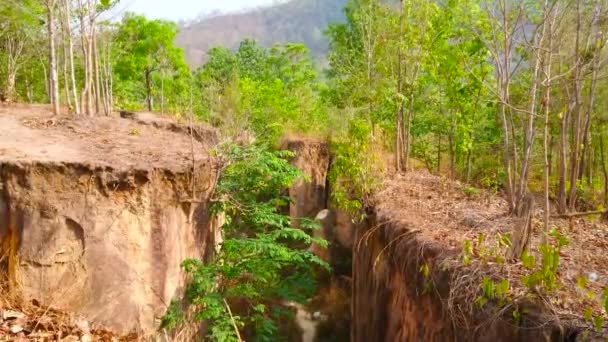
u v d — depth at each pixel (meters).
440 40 11.28
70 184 5.26
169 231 5.88
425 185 9.83
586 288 4.16
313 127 17.67
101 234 5.35
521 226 4.71
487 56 9.29
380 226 7.34
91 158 5.68
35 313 4.97
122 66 16.09
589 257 5.04
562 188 6.18
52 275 5.18
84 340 4.93
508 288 3.95
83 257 5.28
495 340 3.83
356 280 9.07
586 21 6.25
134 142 7.24
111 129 8.16
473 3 8.72
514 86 8.70
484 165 12.21
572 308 3.73
